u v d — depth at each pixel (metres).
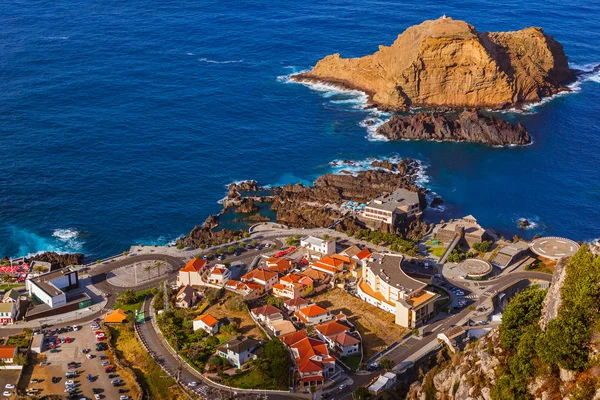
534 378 167.75
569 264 171.00
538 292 189.25
